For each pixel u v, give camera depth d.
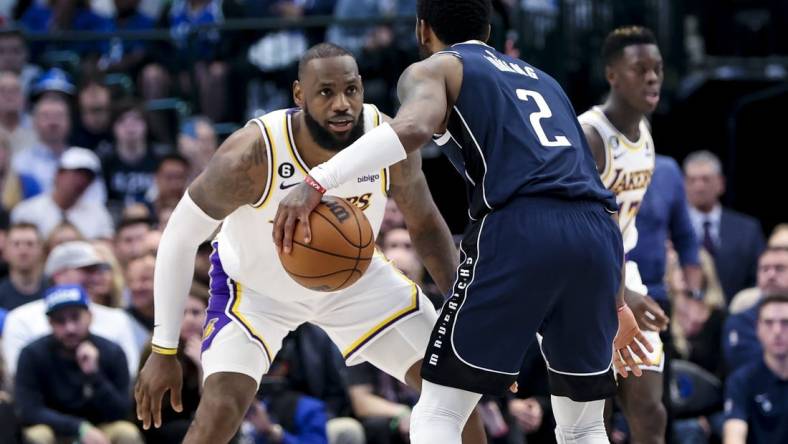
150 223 14.00
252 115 17.70
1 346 11.82
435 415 6.80
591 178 6.90
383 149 6.39
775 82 18.56
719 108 18.38
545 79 7.18
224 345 7.54
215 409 7.41
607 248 6.79
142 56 17.81
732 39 19.70
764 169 18.06
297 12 18.58
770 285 13.06
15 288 12.66
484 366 6.72
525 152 6.71
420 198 7.62
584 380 6.90
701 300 13.45
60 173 14.61
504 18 15.38
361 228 6.84
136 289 12.46
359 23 16.80
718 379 13.21
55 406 11.23
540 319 6.74
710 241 15.33
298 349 11.76
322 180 6.47
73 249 12.45
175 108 17.34
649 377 9.12
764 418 12.00
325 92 6.99
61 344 11.28
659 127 18.33
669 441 10.09
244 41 17.66
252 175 7.17
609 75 8.99
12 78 15.88
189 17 18.47
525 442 11.84
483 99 6.78
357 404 11.93
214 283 7.80
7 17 20.36
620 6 17.61
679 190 10.76
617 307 7.25
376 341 7.75
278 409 11.48
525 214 6.62
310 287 6.84
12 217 14.42
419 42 7.37
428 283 12.34
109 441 11.16
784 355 11.91
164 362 7.51
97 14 18.84
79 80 17.45
